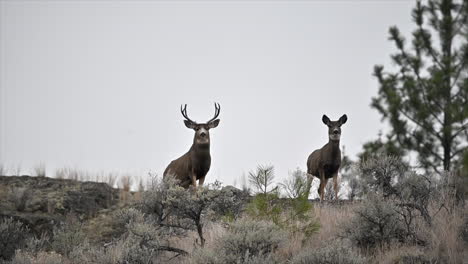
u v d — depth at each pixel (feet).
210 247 148.77
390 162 169.68
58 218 188.75
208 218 173.17
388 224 148.56
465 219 151.02
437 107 288.10
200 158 202.80
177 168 208.54
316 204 181.27
